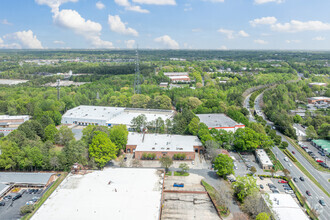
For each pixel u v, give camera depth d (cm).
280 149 19425
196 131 19438
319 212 11494
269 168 15950
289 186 14000
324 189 13800
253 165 16438
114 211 10138
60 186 11881
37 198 12031
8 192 12650
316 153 18775
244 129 18500
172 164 16262
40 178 13412
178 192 13125
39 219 9669
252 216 11275
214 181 14262
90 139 16325
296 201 12556
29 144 15000
